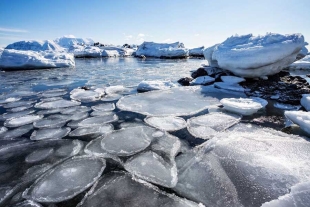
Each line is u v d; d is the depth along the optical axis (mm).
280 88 6902
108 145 3799
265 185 2531
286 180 2570
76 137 4168
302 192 2348
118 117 5238
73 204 2441
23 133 4391
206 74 9750
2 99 7219
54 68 17500
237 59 7227
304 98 5547
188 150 3557
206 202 2410
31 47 69938
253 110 5035
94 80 11188
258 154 3125
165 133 4250
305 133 3850
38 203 2473
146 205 2387
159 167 3107
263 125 4445
